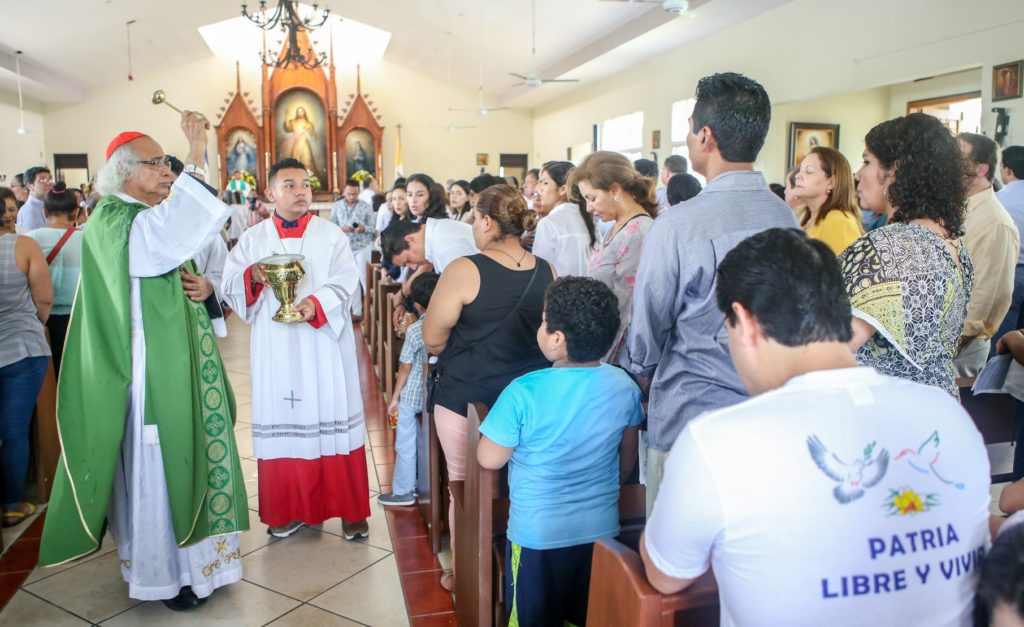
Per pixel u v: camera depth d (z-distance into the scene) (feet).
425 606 8.06
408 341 10.33
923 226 4.84
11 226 10.05
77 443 7.38
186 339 7.52
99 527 7.38
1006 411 7.76
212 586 8.02
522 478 5.89
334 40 51.26
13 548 9.49
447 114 53.26
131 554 7.70
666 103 33.35
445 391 7.64
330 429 9.33
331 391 9.29
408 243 10.75
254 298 8.93
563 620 6.08
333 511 9.45
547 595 5.94
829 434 2.89
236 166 49.29
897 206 5.05
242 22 49.06
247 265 9.14
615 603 3.81
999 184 11.99
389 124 52.49
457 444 7.63
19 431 10.09
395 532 9.86
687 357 5.26
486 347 7.45
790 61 24.57
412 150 52.90
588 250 9.93
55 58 38.88
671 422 5.37
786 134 27.66
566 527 5.87
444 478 9.15
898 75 20.38
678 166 14.85
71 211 11.93
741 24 27.17
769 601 2.86
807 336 3.07
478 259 7.43
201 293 7.89
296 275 8.41
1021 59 17.04
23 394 10.02
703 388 5.16
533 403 5.67
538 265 7.59
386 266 17.97
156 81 48.39
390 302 14.84
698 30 28.50
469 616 7.08
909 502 2.89
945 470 2.97
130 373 7.36
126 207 7.49
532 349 7.54
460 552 7.44
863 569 2.85
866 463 2.88
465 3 34.50
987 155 8.03
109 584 8.57
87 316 7.31
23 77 37.78
